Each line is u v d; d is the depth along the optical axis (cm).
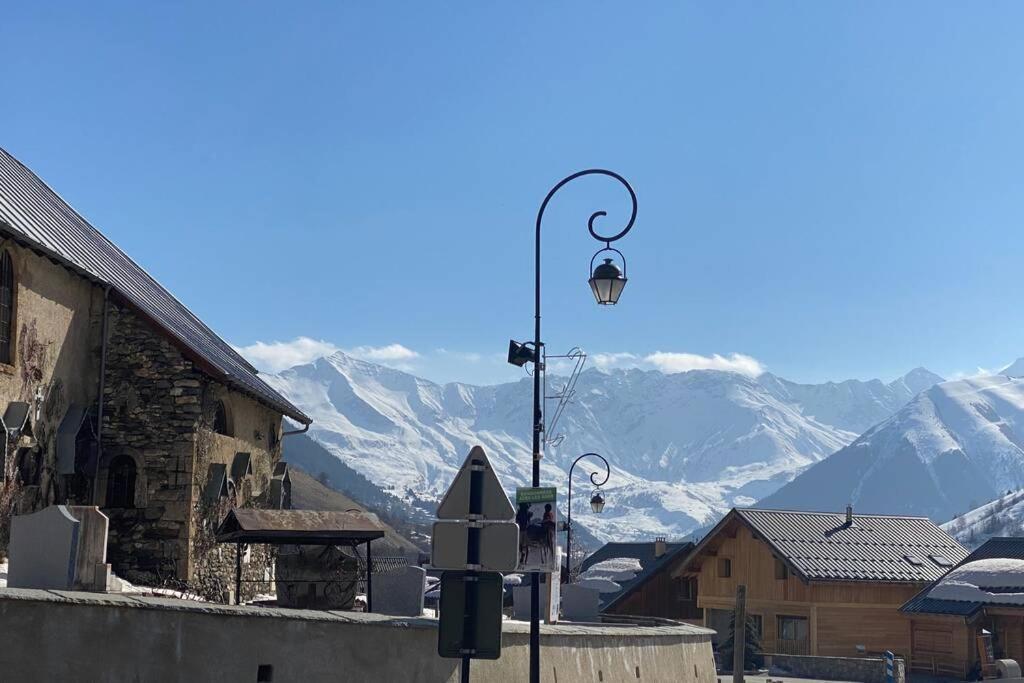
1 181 3206
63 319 3080
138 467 3216
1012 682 5362
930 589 6278
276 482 4144
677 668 3116
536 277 2250
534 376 2234
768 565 6688
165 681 1487
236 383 3381
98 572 1839
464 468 1502
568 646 2353
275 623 1642
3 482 2703
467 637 1467
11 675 1322
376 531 2811
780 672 5909
